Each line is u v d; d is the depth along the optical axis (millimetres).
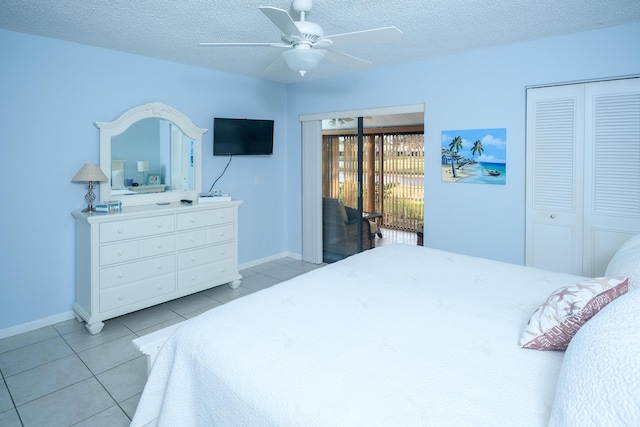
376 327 1605
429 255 2719
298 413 1115
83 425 2002
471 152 3654
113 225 3070
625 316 1029
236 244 4055
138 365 2586
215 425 1351
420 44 3354
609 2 2477
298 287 2070
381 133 7113
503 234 3543
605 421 813
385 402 1112
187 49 3434
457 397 1131
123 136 3521
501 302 1865
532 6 2531
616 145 2975
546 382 1202
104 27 2854
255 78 4707
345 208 4848
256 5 2463
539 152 3305
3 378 2418
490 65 3480
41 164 3096
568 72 3113
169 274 3463
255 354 1395
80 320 3301
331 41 2193
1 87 2871
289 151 5203
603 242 3080
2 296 2979
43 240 3150
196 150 4070
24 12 2562
